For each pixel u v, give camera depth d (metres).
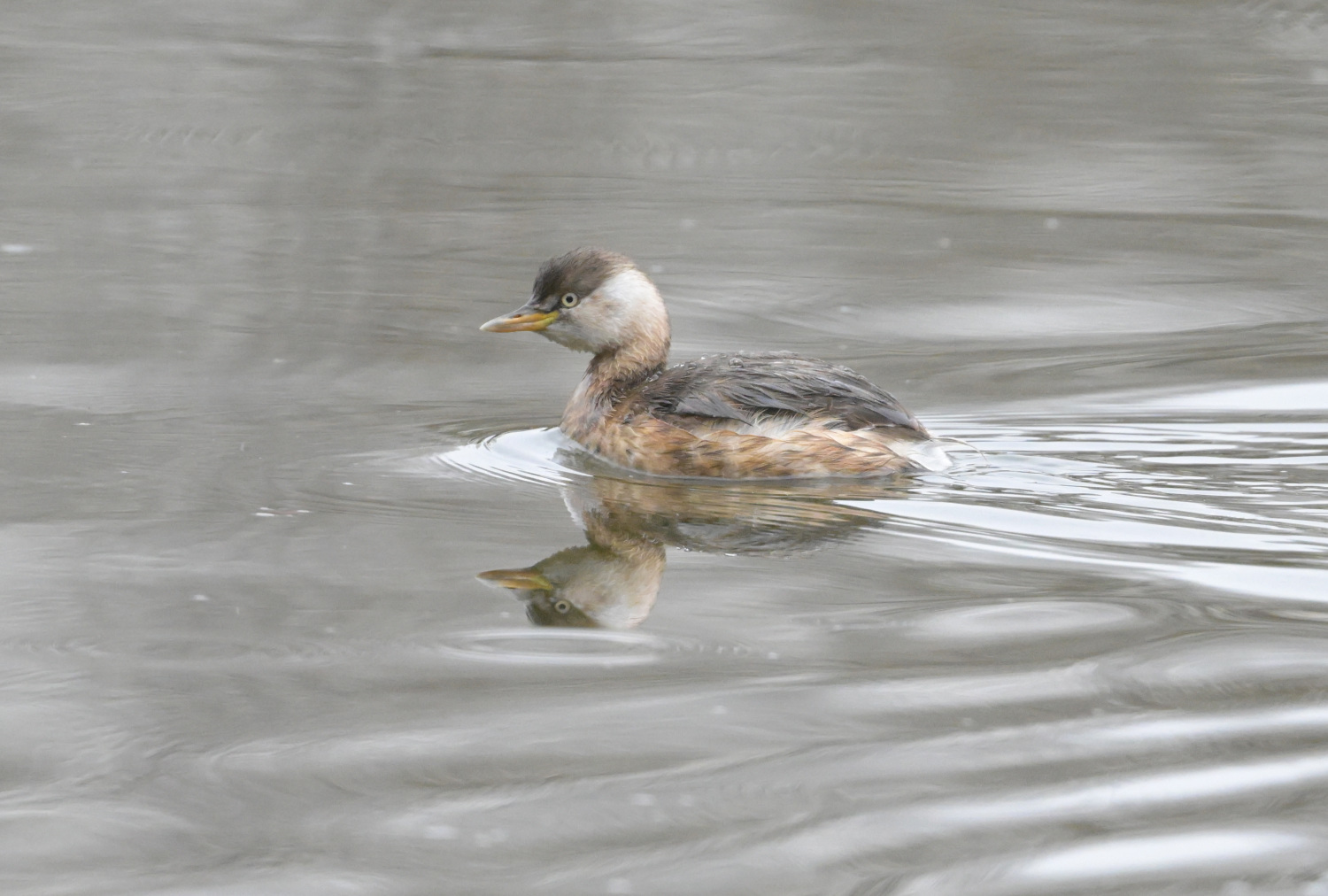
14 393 15.20
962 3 35.50
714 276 20.08
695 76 30.58
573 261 14.26
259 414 14.76
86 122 26.95
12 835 7.28
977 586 10.34
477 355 16.95
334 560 10.89
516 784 7.72
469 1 35.59
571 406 14.45
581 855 7.08
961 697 8.62
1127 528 11.44
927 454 13.05
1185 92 29.83
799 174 25.20
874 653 9.25
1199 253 21.30
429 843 7.19
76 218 22.02
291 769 7.88
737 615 9.88
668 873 6.93
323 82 29.78
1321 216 23.06
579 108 28.48
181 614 9.87
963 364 16.77
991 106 28.98
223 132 26.67
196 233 21.47
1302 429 14.24
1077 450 13.57
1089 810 7.39
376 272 20.00
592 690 8.77
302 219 22.31
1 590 10.22
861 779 7.71
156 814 7.46
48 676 8.94
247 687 8.80
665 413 13.42
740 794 7.60
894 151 26.52
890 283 19.91
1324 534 11.27
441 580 10.52
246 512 11.94
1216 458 13.29
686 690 8.76
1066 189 24.42
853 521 11.74
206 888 6.86
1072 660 9.09
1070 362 16.81
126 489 12.43
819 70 31.05
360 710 8.52
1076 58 31.94
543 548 11.20
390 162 25.41
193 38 32.66
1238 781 7.61
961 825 7.29
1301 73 30.94
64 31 32.81
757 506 12.19
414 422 14.66
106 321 17.73
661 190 24.19
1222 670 8.91
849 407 13.14
